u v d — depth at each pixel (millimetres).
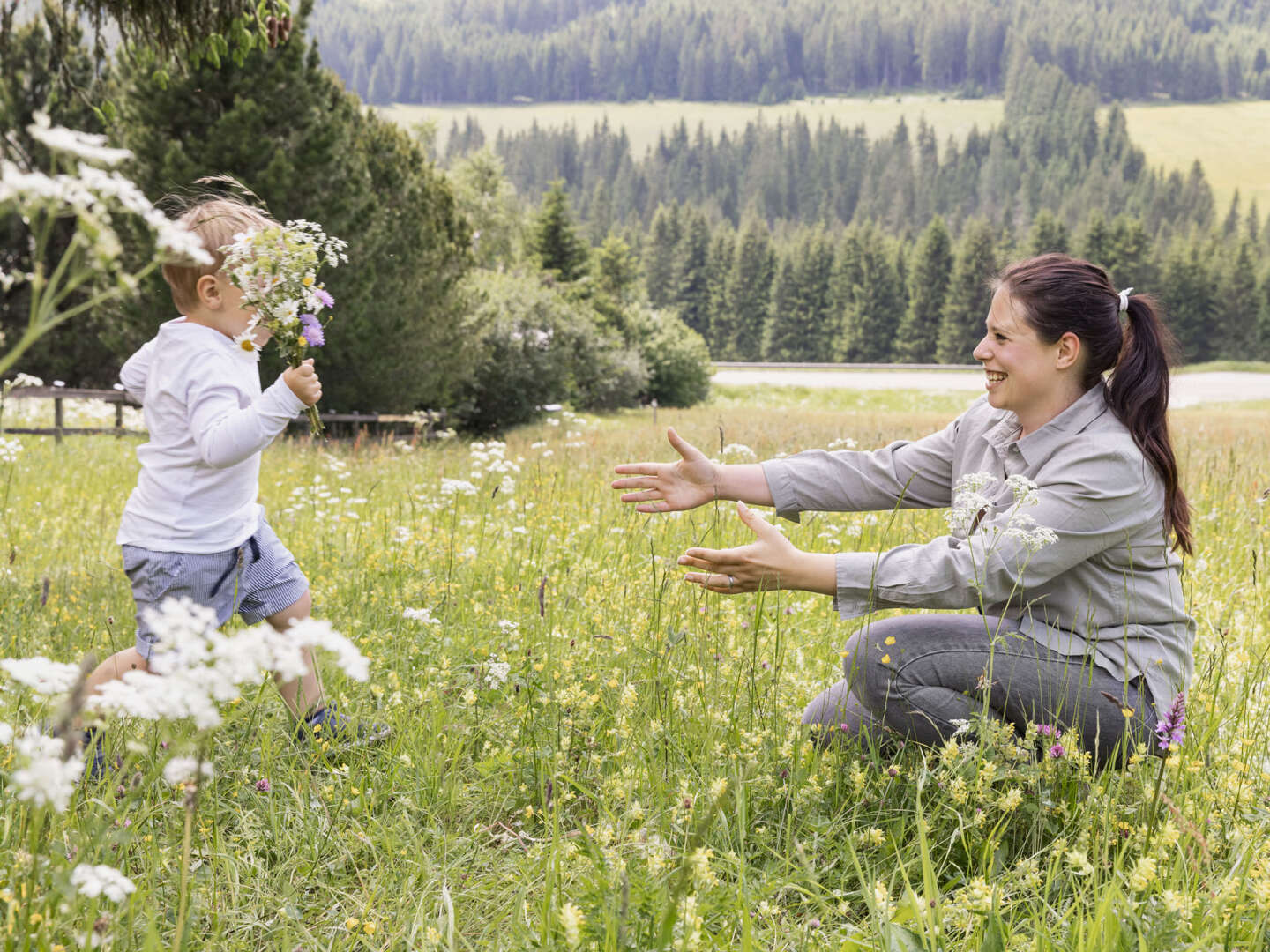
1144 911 2127
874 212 177125
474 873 2463
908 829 2586
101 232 1229
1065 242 103062
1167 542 2902
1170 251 97688
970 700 2871
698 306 117375
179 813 2492
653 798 2666
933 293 101438
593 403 37938
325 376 17297
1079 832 2471
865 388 56875
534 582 4543
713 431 15875
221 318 3064
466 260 22078
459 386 23531
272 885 2387
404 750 2920
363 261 16750
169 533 3018
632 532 5191
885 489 3398
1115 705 2770
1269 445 13031
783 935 2229
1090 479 2742
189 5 5895
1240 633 3930
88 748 2463
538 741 2975
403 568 4656
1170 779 2504
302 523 6117
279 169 14805
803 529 5496
